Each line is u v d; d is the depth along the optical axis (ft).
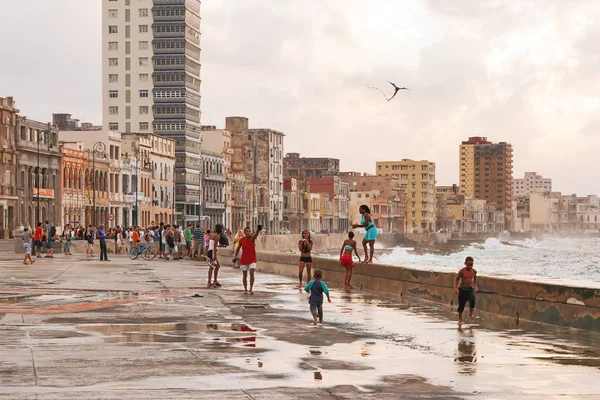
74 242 287.28
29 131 405.59
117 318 81.92
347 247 127.03
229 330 73.87
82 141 483.10
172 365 54.85
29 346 62.49
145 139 538.88
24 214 395.55
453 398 46.14
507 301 88.07
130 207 511.81
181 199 626.64
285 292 117.80
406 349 63.98
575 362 58.29
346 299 108.37
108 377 50.44
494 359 59.47
